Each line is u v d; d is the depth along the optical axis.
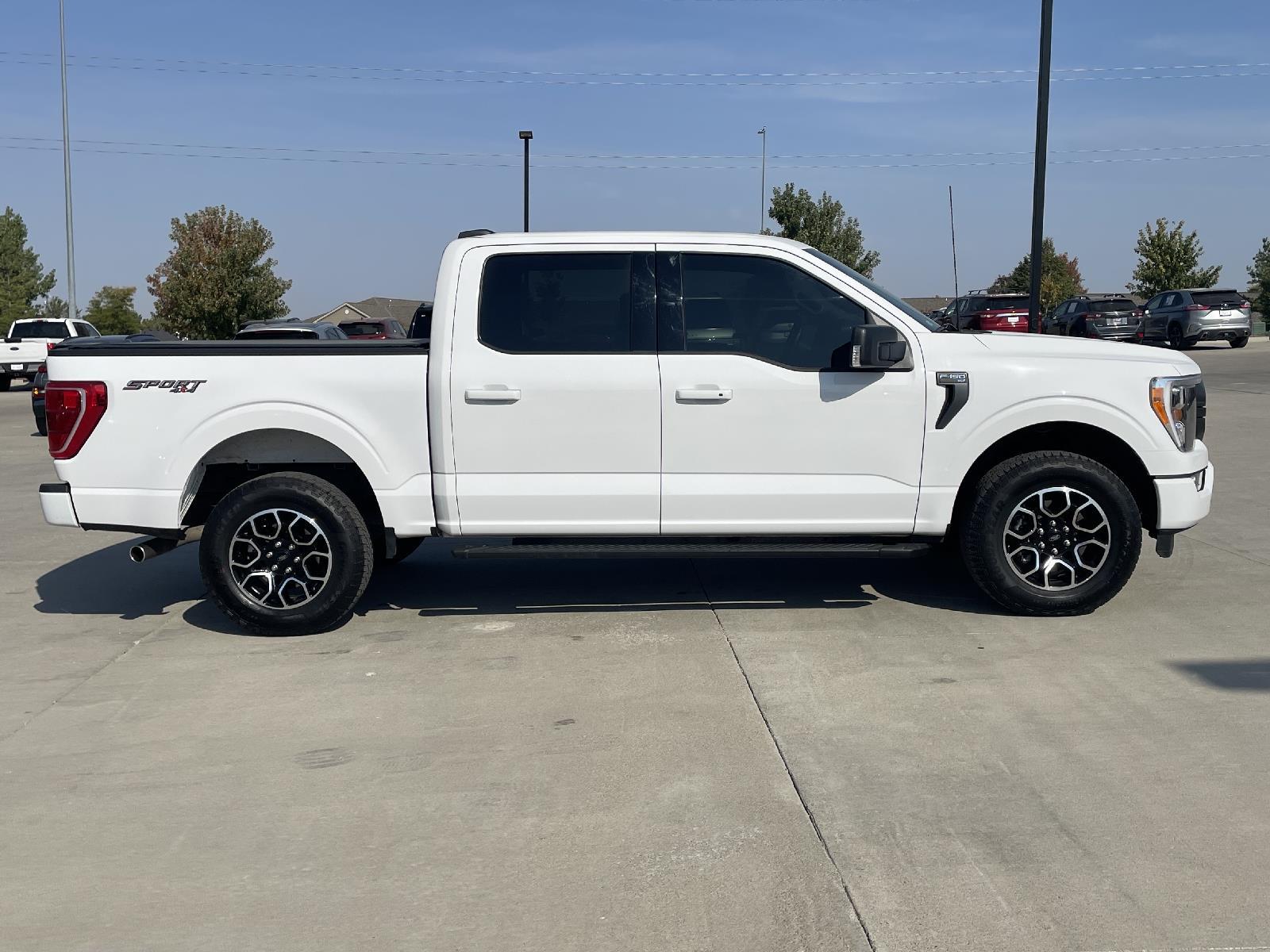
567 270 5.91
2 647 6.05
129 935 3.20
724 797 3.99
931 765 4.21
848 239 38.22
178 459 5.92
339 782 4.20
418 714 4.89
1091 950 3.00
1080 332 33.03
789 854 3.57
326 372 5.91
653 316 5.89
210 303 41.19
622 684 5.20
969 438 5.87
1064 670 5.22
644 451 5.87
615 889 3.38
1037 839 3.62
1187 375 6.00
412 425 5.93
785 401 5.84
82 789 4.19
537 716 4.82
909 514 5.94
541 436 5.85
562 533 5.95
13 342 31.39
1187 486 5.96
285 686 5.30
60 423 5.95
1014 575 6.00
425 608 6.61
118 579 7.64
